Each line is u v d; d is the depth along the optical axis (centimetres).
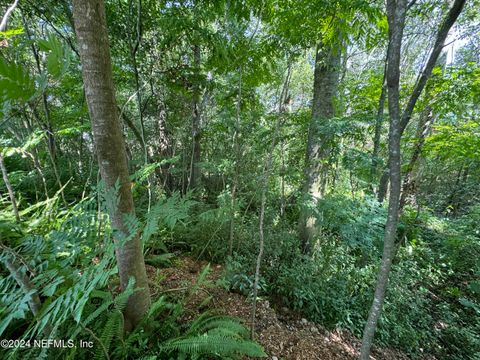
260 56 254
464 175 708
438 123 363
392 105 153
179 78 322
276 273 319
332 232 415
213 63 288
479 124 315
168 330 174
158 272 241
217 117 421
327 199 351
